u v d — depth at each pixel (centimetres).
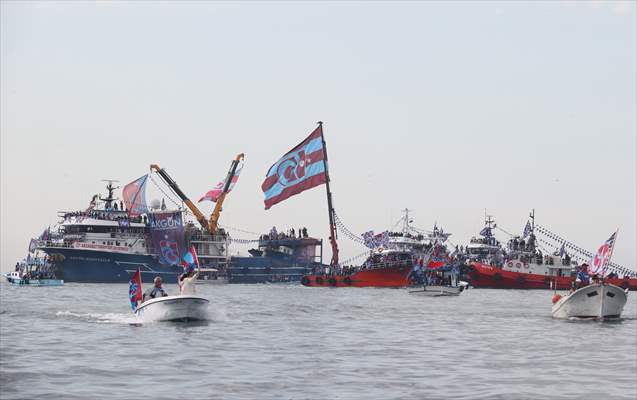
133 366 3650
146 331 5344
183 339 4862
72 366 3631
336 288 16200
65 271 17975
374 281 16388
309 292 13738
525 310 8762
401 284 16212
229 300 10219
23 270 17838
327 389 3123
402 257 16825
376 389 3142
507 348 4656
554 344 4912
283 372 3538
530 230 18988
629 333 5731
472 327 6197
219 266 19938
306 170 16688
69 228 18362
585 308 7138
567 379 3459
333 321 6625
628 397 3036
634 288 19625
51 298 10419
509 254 18800
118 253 18125
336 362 3909
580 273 7350
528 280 18450
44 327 5644
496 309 8894
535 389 3188
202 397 2911
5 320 6281
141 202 18525
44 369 3528
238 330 5538
